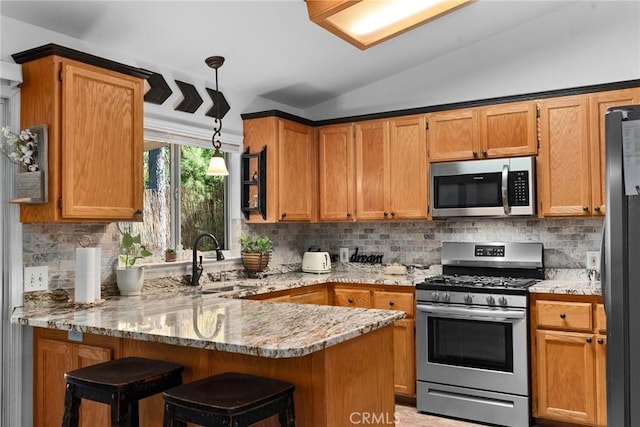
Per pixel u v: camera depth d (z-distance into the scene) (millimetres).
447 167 4023
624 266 1633
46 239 2875
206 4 2959
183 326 2189
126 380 1990
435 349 3760
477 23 3906
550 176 3691
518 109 3793
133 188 2959
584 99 3580
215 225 4234
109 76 2842
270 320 2305
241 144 4352
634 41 3701
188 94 3816
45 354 2682
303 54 3840
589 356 3291
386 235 4691
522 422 3434
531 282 3707
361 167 4445
